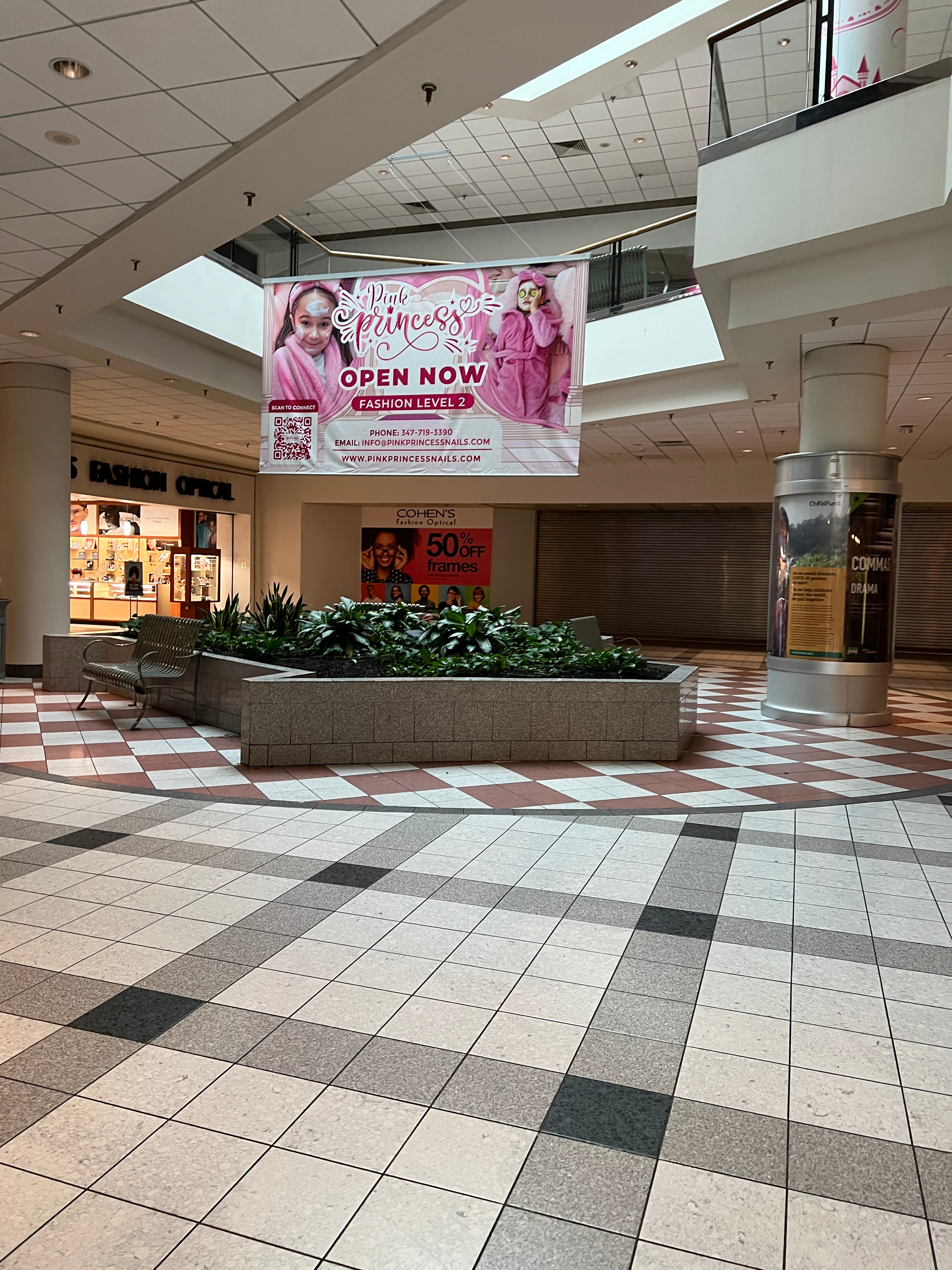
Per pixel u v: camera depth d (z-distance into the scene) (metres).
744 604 20.50
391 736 6.73
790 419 12.81
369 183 15.89
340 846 4.67
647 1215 1.99
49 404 11.20
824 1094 2.50
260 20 3.93
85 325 9.57
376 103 4.65
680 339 11.55
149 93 4.54
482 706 6.85
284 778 6.17
